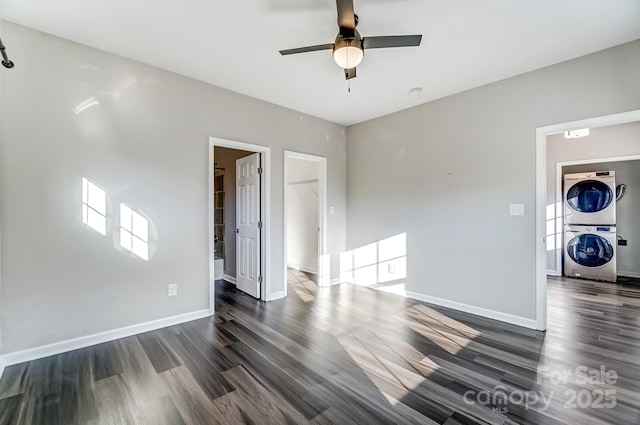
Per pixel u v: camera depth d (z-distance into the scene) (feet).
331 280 15.61
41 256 7.80
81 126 8.38
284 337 9.12
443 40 8.21
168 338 9.01
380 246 14.61
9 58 7.41
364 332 9.52
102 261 8.71
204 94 10.78
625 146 15.11
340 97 12.21
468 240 11.47
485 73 10.12
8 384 6.63
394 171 14.01
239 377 6.91
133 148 9.25
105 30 7.78
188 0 6.67
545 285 9.73
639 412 5.74
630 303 12.44
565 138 17.10
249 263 13.71
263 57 9.14
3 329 7.32
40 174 7.79
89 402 6.03
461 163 11.67
